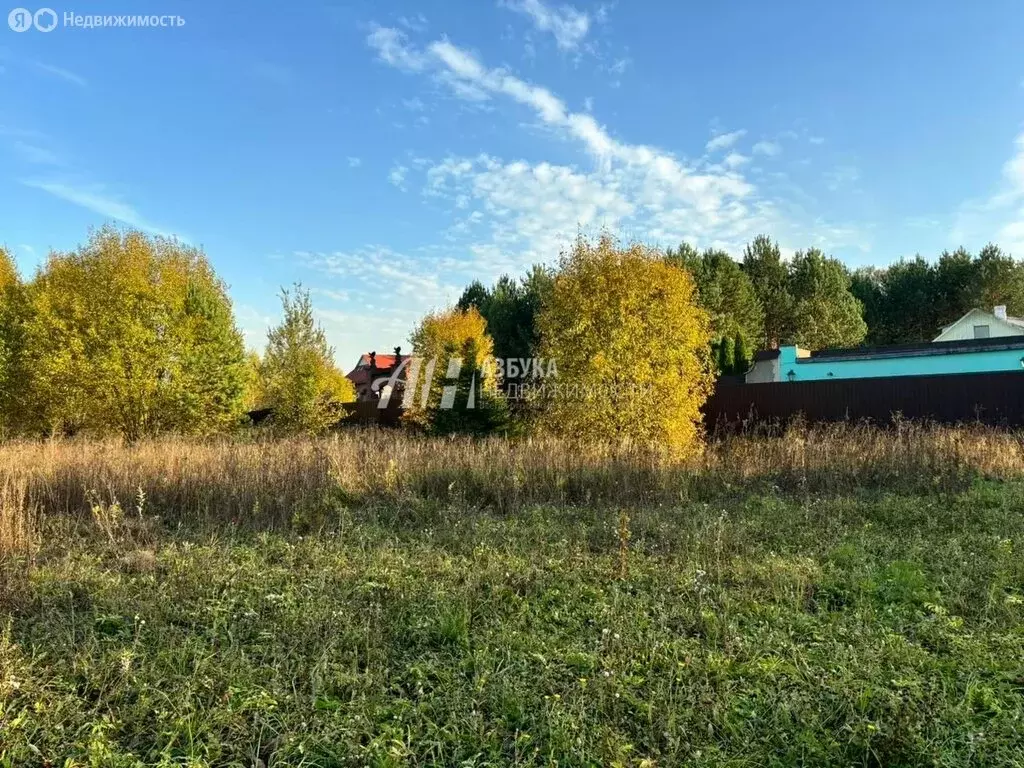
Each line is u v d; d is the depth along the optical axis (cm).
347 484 802
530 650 360
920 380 1418
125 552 588
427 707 301
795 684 318
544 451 939
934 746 264
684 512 709
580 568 508
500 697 308
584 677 327
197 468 851
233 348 2039
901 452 899
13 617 412
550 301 1263
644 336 1184
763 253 4009
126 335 1552
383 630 394
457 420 1638
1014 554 514
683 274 1212
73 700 308
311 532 660
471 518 696
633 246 1219
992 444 956
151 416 1586
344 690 323
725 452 1032
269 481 794
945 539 570
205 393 1698
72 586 473
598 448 965
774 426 1379
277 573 507
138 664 346
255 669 339
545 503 792
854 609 419
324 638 375
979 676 323
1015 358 1936
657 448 986
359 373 4181
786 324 3806
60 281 1634
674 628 396
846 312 3659
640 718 292
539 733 279
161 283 1647
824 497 780
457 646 371
